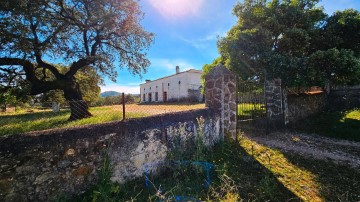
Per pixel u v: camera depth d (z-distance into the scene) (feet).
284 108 28.73
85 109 30.91
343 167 14.74
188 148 14.65
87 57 36.24
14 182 7.73
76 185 9.30
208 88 19.25
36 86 36.06
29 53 30.07
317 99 38.11
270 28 29.73
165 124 13.19
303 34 27.78
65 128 9.43
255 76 29.30
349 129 24.64
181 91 98.17
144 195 9.90
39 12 28.27
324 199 10.50
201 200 9.71
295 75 26.25
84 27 35.01
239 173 13.04
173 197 9.51
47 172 8.51
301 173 13.55
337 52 25.27
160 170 12.64
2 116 43.57
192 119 15.30
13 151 7.70
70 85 38.14
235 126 20.08
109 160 10.23
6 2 24.59
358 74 27.04
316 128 27.43
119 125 11.01
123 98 13.03
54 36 33.19
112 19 34.14
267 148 18.58
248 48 27.07
